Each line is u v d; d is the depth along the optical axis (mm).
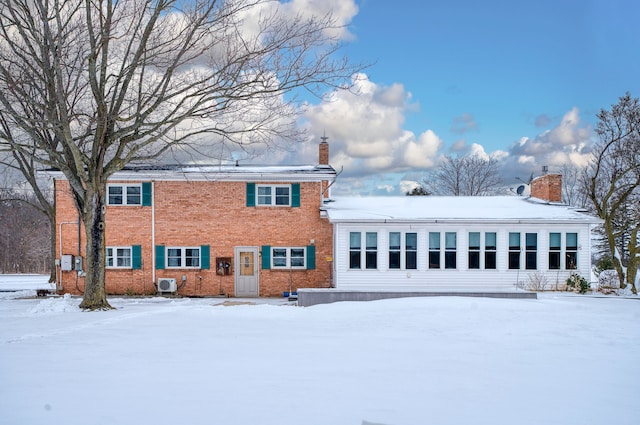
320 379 7422
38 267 61281
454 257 23828
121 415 5742
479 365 8469
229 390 6797
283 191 25844
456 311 15125
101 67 17000
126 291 25328
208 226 25547
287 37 17422
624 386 7188
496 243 23812
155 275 25406
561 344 10602
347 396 6559
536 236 23812
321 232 25719
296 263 25750
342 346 10180
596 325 13094
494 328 12641
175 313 15812
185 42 17484
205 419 5617
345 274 23688
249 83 17328
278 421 5559
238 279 25500
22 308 17922
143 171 25281
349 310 15719
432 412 5918
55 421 5539
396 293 18422
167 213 25531
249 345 10234
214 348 9867
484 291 18922
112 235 25453
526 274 23719
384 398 6477
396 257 23812
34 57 16359
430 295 18578
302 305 17906
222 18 17234
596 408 6148
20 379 7344
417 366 8344
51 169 25422
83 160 17578
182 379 7379
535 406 6207
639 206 27312
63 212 25578
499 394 6715
